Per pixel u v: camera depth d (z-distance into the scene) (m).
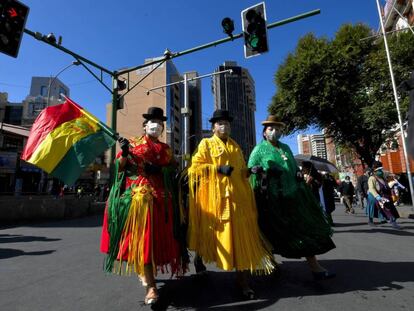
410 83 2.91
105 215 3.61
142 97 75.00
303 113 21.69
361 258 5.08
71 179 3.36
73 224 11.55
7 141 31.61
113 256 3.34
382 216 8.98
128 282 4.06
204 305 3.20
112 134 3.51
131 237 3.25
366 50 20.06
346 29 20.75
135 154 3.46
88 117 3.64
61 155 3.40
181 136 80.50
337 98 20.16
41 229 10.01
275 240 3.72
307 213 3.85
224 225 3.42
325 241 3.73
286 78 21.00
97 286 3.90
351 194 15.02
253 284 3.84
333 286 3.67
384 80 18.75
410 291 3.45
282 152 4.11
